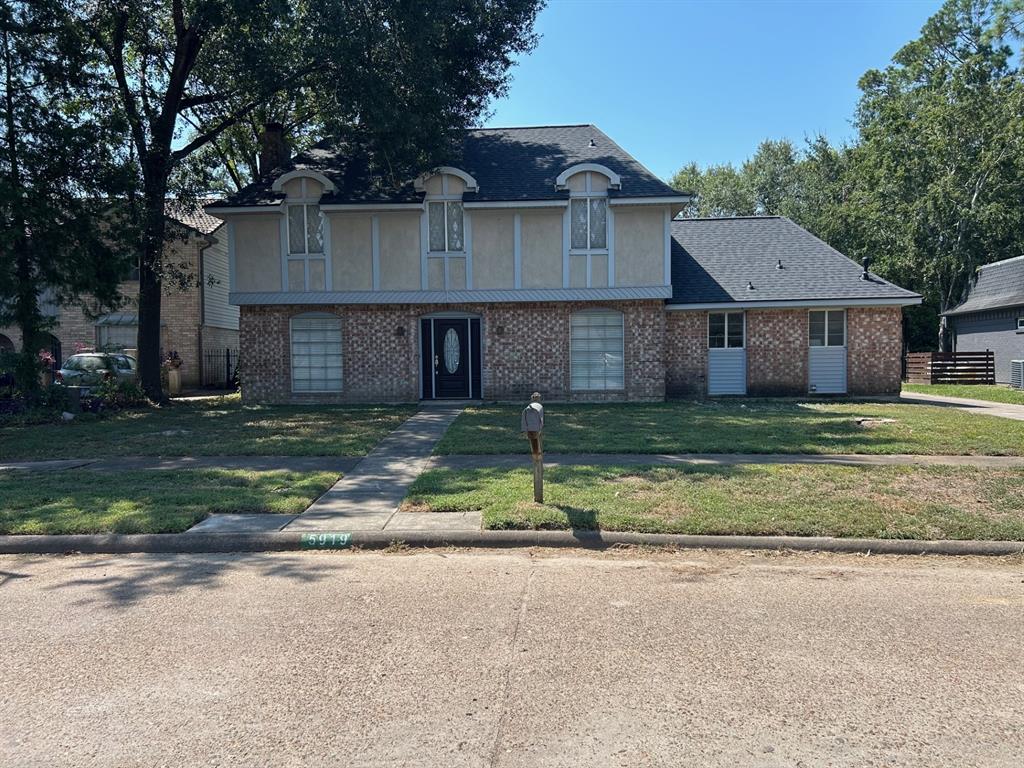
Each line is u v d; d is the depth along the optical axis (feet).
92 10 56.39
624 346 63.21
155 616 15.76
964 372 87.15
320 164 67.51
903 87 124.57
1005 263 95.66
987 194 104.27
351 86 53.83
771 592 17.19
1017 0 103.81
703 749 10.26
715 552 20.66
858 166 118.93
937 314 113.29
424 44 53.36
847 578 18.29
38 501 25.36
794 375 65.51
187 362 85.35
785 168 156.25
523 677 12.62
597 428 43.47
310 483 28.30
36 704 11.77
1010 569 19.12
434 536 21.56
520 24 63.41
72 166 50.70
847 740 10.49
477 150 69.26
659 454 34.65
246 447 37.70
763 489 26.03
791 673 12.73
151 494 26.43
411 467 32.55
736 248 72.84
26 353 51.06
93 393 57.26
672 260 71.05
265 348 64.28
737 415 50.44
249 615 15.76
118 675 12.82
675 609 16.03
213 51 59.06
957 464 31.32
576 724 11.00
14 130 49.06
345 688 12.23
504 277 62.44
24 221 48.39
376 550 21.25
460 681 12.47
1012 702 11.65
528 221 62.08
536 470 24.20
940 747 10.29
